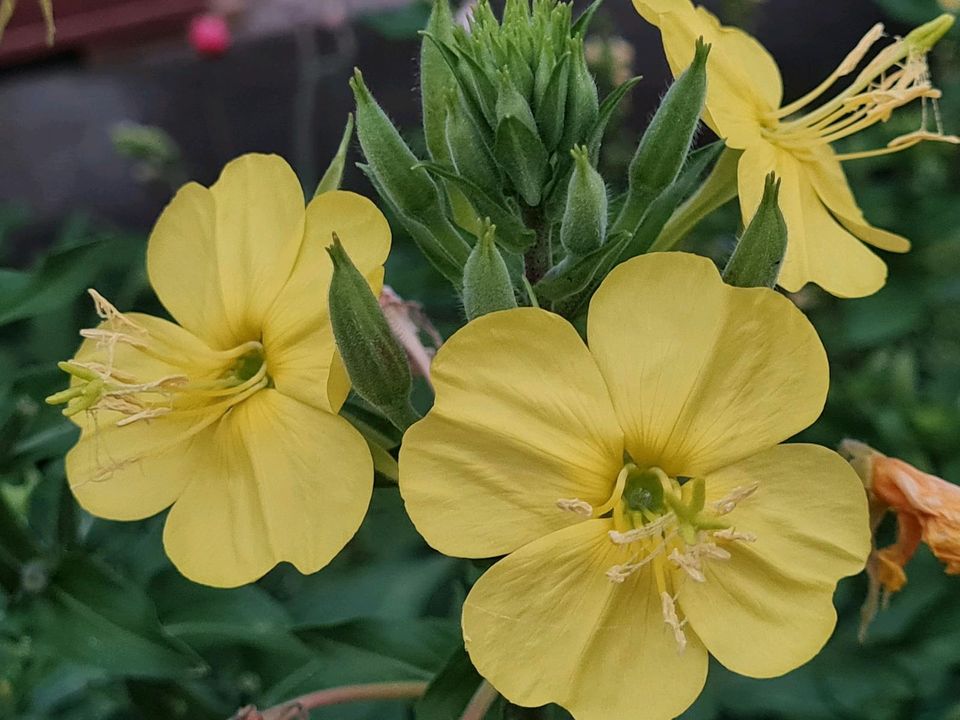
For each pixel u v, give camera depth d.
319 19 0.45
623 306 0.13
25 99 0.63
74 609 0.18
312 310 0.15
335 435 0.15
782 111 0.18
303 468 0.15
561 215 0.16
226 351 0.16
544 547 0.13
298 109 0.56
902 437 0.30
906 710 0.26
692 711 0.25
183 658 0.18
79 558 0.19
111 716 0.27
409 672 0.19
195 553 0.16
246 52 0.58
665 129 0.15
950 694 0.27
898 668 0.26
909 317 0.34
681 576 0.14
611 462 0.13
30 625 0.18
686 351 0.13
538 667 0.13
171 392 0.16
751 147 0.17
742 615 0.14
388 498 0.22
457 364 0.13
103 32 0.61
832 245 0.17
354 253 0.15
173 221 0.17
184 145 0.60
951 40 0.37
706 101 0.16
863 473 0.17
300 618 0.26
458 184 0.15
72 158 0.60
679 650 0.13
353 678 0.20
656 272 0.13
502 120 0.14
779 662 0.13
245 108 0.59
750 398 0.13
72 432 0.20
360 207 0.15
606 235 0.16
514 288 0.16
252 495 0.15
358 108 0.15
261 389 0.16
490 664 0.13
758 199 0.16
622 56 0.38
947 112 0.37
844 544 0.13
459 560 0.27
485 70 0.15
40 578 0.19
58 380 0.20
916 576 0.27
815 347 0.13
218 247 0.17
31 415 0.19
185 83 0.61
